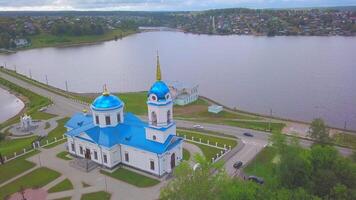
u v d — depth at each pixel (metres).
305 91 175.75
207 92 180.38
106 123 86.06
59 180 79.88
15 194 75.06
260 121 124.62
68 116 130.12
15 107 158.88
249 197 53.69
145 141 80.81
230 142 99.50
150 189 74.88
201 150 93.88
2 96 178.25
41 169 85.50
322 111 144.75
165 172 80.62
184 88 152.75
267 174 72.94
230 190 54.25
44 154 93.94
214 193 54.47
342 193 56.09
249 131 110.31
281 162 63.50
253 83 197.12
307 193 56.66
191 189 53.72
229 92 179.62
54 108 141.75
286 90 179.25
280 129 114.56
